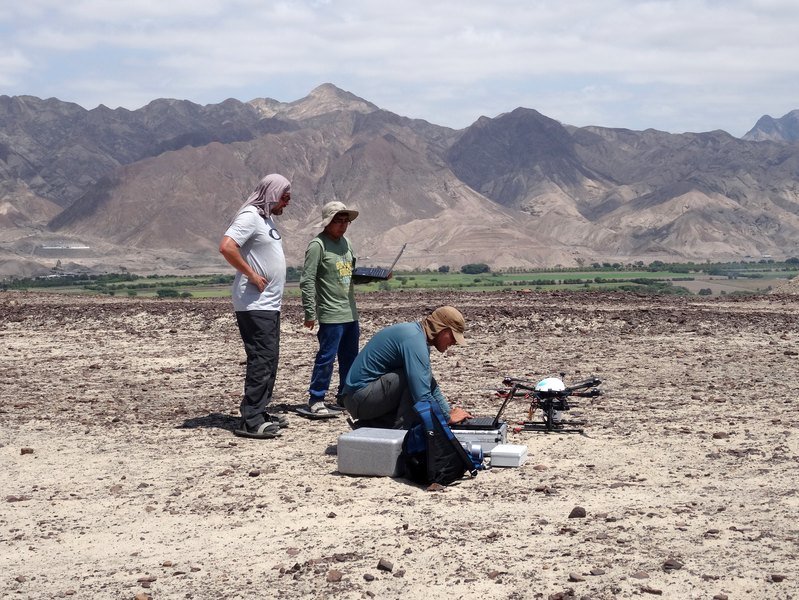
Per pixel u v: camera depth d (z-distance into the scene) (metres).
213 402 11.70
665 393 11.52
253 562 5.93
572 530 6.19
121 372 14.16
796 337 16.59
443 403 8.87
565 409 9.73
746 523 6.23
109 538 6.55
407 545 6.08
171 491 7.66
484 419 9.00
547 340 16.78
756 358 14.27
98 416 10.82
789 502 6.68
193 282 137.00
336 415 10.78
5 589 5.65
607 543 5.92
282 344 17.20
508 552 5.85
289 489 7.64
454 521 6.58
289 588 5.43
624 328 17.95
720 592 5.06
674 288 109.75
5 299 26.48
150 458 8.83
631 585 5.20
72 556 6.21
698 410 10.38
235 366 14.61
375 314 19.84
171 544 6.38
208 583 5.59
